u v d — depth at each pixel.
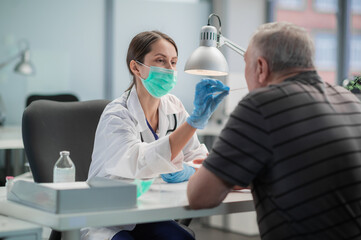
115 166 1.60
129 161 1.58
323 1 6.77
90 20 6.16
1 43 5.85
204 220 4.27
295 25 1.35
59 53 6.06
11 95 5.90
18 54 5.90
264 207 1.30
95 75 6.21
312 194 1.22
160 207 1.30
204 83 1.51
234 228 3.99
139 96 1.86
